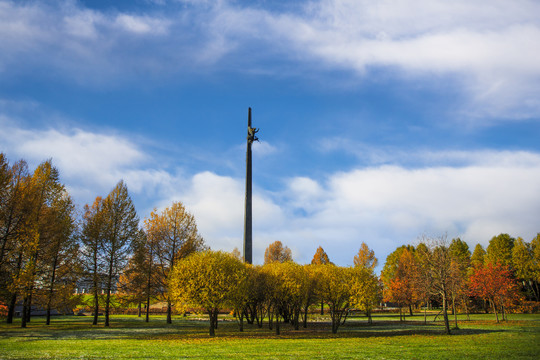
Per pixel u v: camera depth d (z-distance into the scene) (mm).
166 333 30062
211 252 32594
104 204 41312
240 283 30422
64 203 39531
